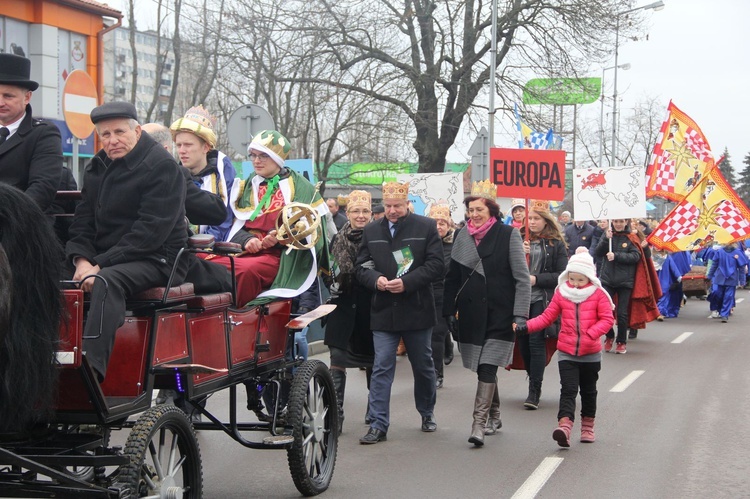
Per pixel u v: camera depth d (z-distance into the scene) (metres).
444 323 11.09
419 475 6.99
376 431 8.10
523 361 9.73
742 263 20.09
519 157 11.86
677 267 20.27
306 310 8.41
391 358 8.12
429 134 29.22
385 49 28.47
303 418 6.34
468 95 28.66
